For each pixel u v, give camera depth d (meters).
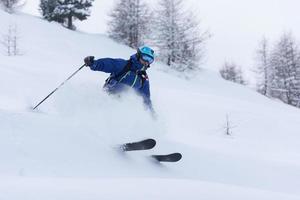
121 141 4.51
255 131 13.65
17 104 8.16
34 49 23.64
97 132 4.48
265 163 6.20
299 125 15.30
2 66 12.95
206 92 27.36
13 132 3.78
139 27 40.06
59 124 4.27
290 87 44.62
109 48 33.09
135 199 2.31
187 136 10.89
